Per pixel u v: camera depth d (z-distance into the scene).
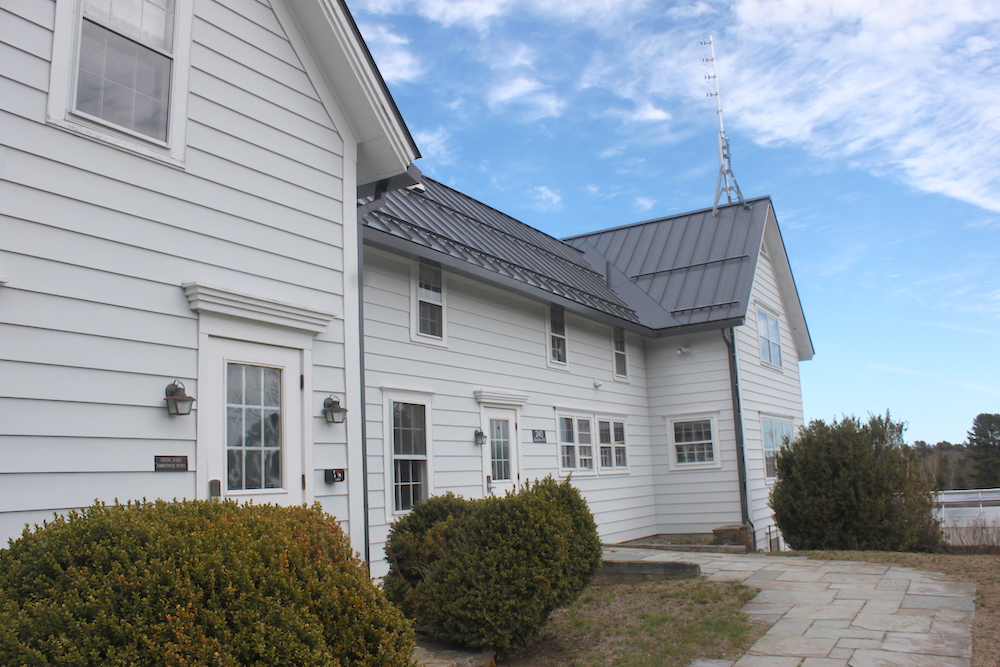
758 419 18.80
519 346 13.70
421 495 10.77
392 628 4.23
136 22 5.91
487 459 12.29
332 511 6.96
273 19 7.09
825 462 13.23
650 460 18.33
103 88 5.62
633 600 8.98
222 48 6.55
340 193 7.58
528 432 13.60
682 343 18.47
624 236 22.00
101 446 5.25
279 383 6.70
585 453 15.53
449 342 11.83
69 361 5.14
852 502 12.89
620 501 16.56
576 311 15.11
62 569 3.44
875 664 6.13
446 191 16.48
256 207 6.64
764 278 20.92
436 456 11.17
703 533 17.56
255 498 6.25
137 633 3.19
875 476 12.85
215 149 6.36
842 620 7.56
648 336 18.31
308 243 7.11
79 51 5.46
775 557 11.69
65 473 5.03
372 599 4.23
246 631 3.40
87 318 5.28
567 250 20.45
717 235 20.36
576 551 7.07
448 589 6.76
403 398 10.67
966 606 7.87
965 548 12.96
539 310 14.54
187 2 6.29
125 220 5.61
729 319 17.50
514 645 6.66
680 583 9.75
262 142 6.79
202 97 6.31
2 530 4.68
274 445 6.56
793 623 7.55
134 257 5.63
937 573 9.71
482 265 12.28
